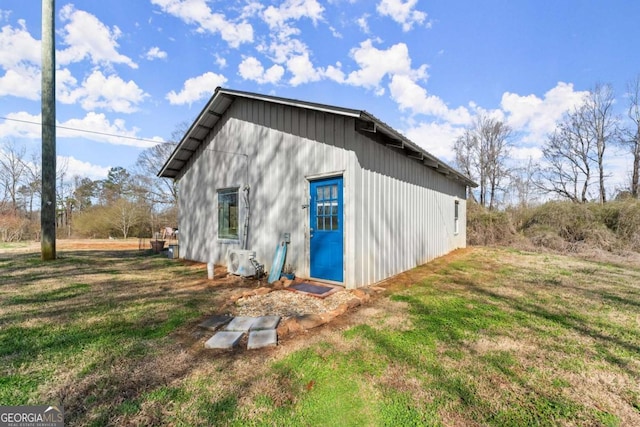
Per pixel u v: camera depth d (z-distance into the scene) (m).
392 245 5.80
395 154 5.99
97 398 1.87
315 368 2.26
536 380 2.10
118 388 1.97
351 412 1.76
